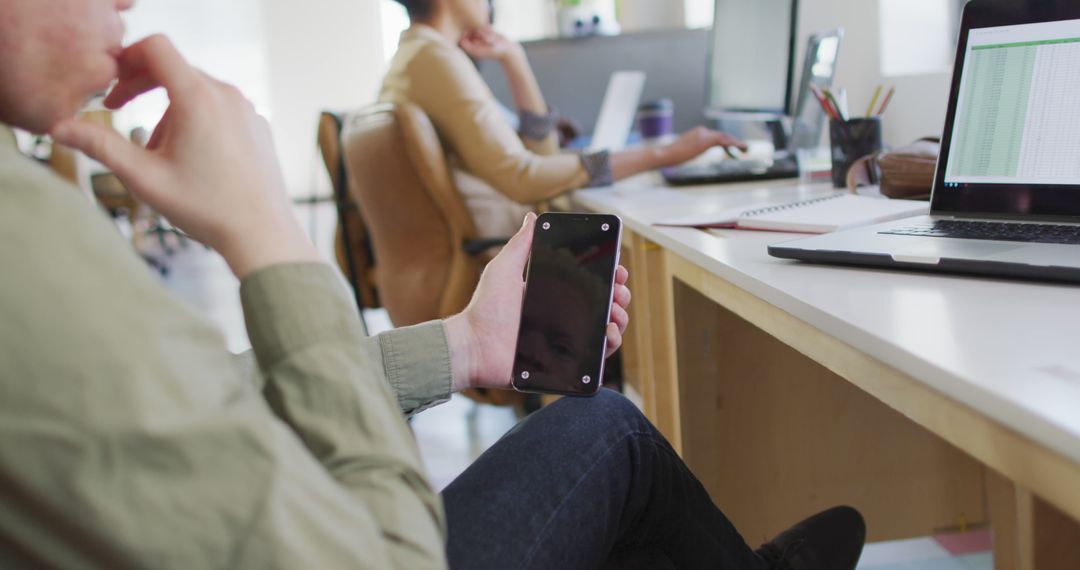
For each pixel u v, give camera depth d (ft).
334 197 8.98
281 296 1.94
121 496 1.48
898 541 6.18
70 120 2.01
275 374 1.91
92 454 1.46
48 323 1.45
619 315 3.18
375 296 9.04
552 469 2.74
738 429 5.16
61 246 1.50
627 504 2.99
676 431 5.10
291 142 31.04
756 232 4.37
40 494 1.46
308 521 1.61
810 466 5.34
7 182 1.51
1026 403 1.84
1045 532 2.44
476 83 7.39
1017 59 3.67
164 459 1.50
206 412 1.55
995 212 3.66
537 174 7.18
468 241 6.83
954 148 3.82
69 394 1.45
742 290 3.54
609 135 9.42
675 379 4.99
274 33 30.48
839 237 3.59
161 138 2.11
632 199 6.39
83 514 1.47
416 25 7.73
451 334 3.02
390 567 1.71
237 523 1.55
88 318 1.48
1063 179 3.47
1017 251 3.01
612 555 3.15
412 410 3.01
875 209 4.30
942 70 7.47
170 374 1.53
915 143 5.03
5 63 1.92
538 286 3.14
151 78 2.18
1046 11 3.60
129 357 1.49
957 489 5.62
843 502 5.46
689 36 10.86
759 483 5.29
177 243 24.57
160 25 30.48
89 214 1.58
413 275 6.94
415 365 2.96
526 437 2.83
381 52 30.58
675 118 11.02
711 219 4.69
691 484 3.20
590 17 13.75
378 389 1.96
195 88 2.06
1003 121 3.67
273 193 2.05
